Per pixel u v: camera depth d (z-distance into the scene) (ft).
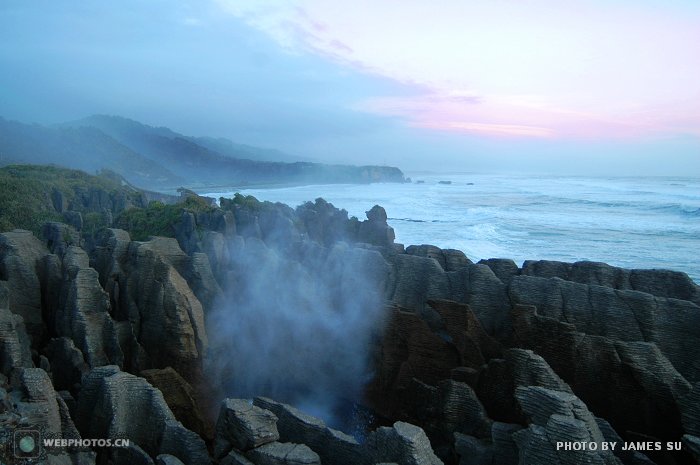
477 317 69.51
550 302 65.51
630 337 60.95
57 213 143.02
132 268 74.84
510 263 75.15
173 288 69.21
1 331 52.65
